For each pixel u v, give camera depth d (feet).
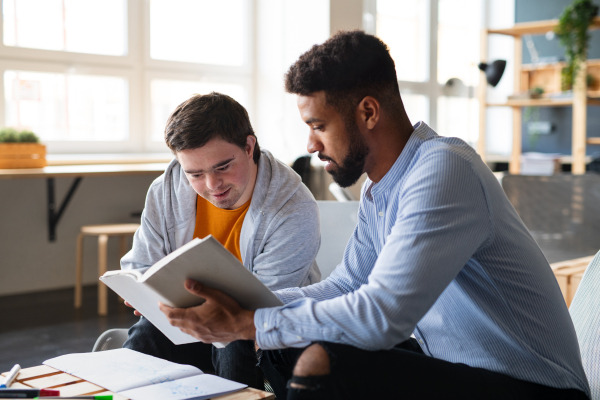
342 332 3.18
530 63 18.42
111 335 5.04
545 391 3.58
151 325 4.69
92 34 13.25
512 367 3.57
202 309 3.39
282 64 14.79
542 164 14.98
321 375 3.13
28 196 12.34
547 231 9.74
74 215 12.95
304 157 12.17
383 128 3.62
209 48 14.96
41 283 12.60
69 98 13.01
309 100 3.53
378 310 3.13
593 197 9.69
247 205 4.96
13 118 12.32
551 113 18.22
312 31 14.10
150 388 3.35
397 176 3.66
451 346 3.81
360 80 3.47
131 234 11.10
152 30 14.06
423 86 17.01
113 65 13.47
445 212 3.24
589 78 13.97
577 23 12.89
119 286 3.76
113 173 10.89
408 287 3.13
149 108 14.08
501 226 3.51
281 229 4.83
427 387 3.27
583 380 3.73
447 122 17.83
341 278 4.33
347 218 6.08
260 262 4.86
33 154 10.77
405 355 3.33
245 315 3.42
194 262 3.20
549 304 3.62
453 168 3.35
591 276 4.70
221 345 3.81
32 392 3.14
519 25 13.74
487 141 19.52
